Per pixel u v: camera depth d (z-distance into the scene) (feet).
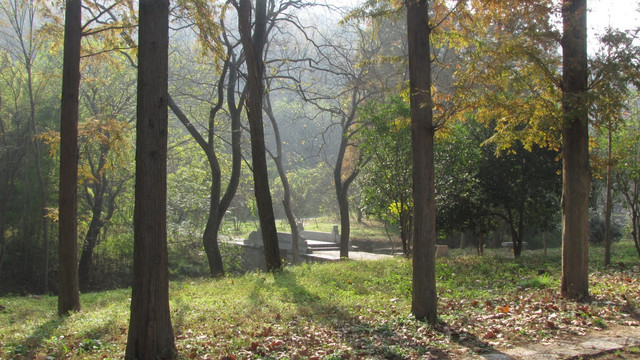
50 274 84.48
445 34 27.58
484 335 22.11
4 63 79.77
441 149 51.44
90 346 22.35
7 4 72.38
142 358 18.71
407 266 45.21
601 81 28.84
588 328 23.11
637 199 55.16
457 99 26.37
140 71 19.39
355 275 40.98
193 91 75.87
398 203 55.06
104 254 88.99
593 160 33.58
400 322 24.53
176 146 85.35
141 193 19.17
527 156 52.16
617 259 54.08
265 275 45.37
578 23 28.63
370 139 53.06
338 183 70.44
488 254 62.75
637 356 19.03
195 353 19.62
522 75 30.42
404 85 29.45
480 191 53.26
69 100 36.06
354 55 65.82
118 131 42.11
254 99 47.70
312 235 97.71
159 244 19.26
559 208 55.93
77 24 36.24
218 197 58.44
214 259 57.88
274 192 124.77
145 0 19.47
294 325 24.61
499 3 29.14
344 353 19.69
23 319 37.09
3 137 78.18
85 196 86.43
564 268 30.04
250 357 19.44
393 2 29.17
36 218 82.99
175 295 35.32
